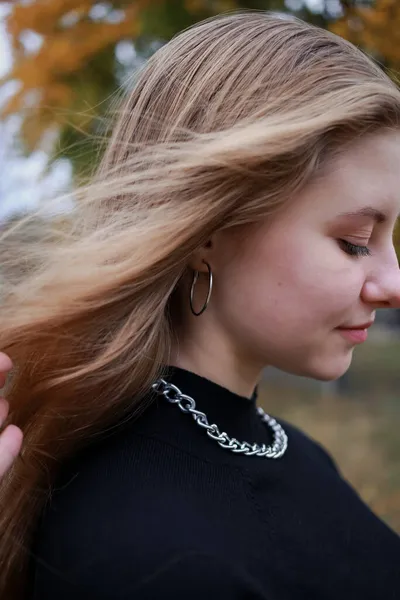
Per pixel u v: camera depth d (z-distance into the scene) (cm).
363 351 957
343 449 414
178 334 79
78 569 63
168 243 68
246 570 66
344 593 78
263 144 65
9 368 66
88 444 75
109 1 220
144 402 75
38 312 70
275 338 73
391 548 88
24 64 227
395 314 997
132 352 72
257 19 77
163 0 217
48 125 222
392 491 329
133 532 62
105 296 70
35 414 75
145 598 59
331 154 69
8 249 77
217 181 67
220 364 77
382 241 73
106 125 89
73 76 231
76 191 75
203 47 74
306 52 71
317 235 70
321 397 600
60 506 70
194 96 72
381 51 188
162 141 74
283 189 68
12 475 78
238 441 77
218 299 75
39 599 68
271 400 590
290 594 71
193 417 75
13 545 79
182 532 63
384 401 574
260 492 77
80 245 71
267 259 71
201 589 60
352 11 189
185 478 71
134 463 70
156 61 79
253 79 70
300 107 67
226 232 72
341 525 86
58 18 222
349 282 70
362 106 67
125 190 72
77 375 71
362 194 69
